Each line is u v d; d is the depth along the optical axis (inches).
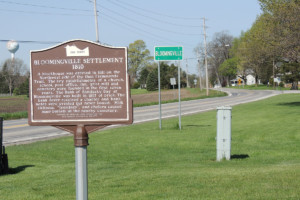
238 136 580.7
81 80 183.6
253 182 272.2
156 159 420.2
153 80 4279.0
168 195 245.9
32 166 389.7
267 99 1756.9
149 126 773.9
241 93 2938.0
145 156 440.8
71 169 370.0
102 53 183.0
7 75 4197.8
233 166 359.6
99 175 332.8
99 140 579.2
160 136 603.5
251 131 631.8
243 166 357.7
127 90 182.1
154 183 286.0
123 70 182.4
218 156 402.6
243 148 476.7
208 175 306.3
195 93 3112.7
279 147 475.2
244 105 1378.0
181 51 683.4
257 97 2130.9
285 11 1066.1
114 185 285.4
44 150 490.6
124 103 182.7
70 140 592.1
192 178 296.7
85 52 183.2
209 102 1836.9
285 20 1069.8
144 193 254.5
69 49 183.5
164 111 1310.3
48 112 185.2
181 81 5349.4
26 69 4274.1
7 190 283.3
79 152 177.3
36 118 185.2
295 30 1067.3
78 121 183.0
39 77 185.0
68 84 184.2
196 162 394.9
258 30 1186.0
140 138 587.8
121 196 249.4
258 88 4042.8
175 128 705.6
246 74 4739.2
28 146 539.5
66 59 184.1
